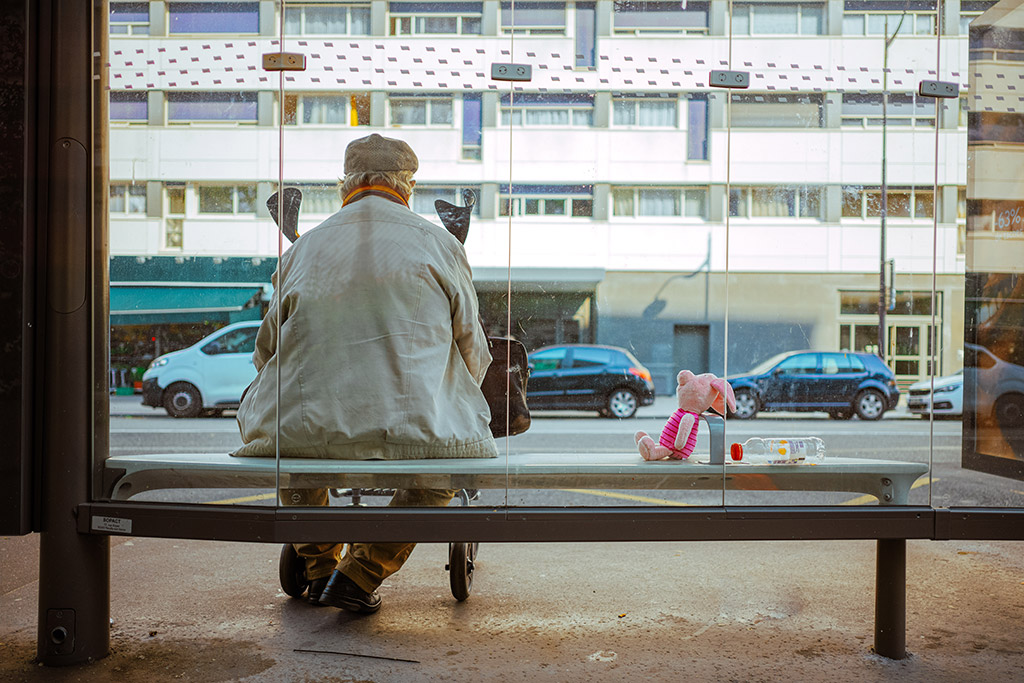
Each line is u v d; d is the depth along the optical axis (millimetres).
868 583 3537
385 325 2699
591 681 2445
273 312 2824
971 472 2941
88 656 2551
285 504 2598
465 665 2566
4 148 2434
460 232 3805
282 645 2729
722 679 2469
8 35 2441
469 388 2883
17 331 2436
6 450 2441
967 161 3096
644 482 2645
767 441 2766
